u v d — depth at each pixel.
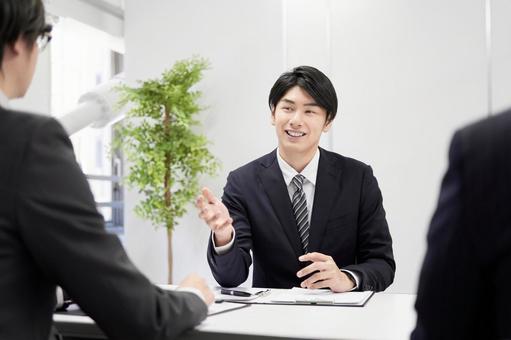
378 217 1.89
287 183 1.94
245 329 1.03
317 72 1.90
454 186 0.56
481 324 0.59
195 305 1.02
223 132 3.42
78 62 4.61
